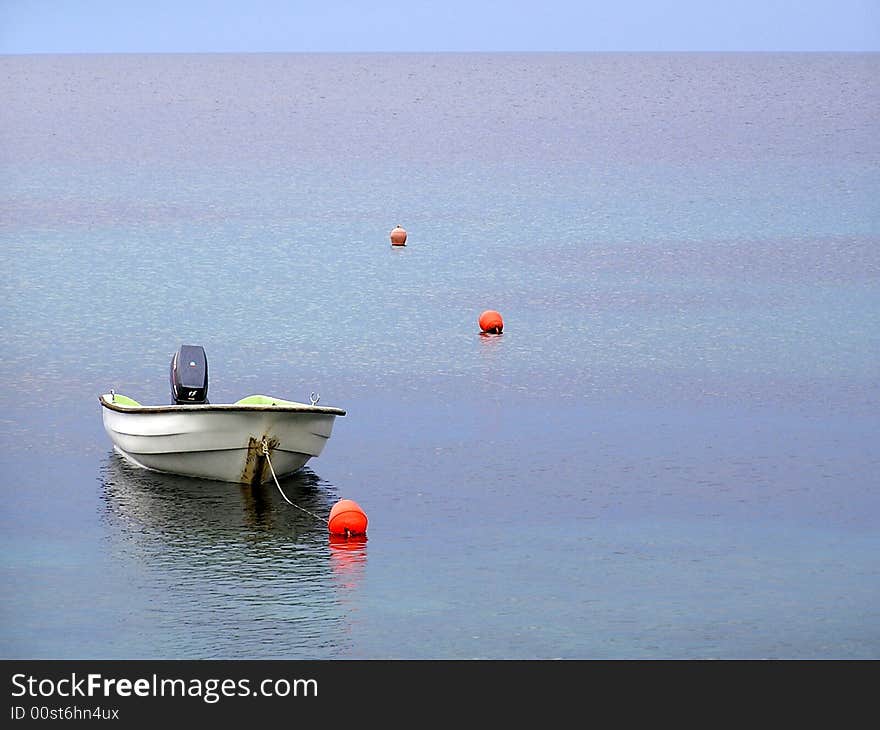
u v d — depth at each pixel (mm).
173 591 37562
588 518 43625
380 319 75250
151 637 34812
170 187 144500
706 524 43094
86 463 49125
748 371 63812
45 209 124000
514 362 65312
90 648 34250
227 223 115938
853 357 66625
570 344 69312
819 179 150500
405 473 48094
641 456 50188
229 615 36094
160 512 43969
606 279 89062
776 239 107188
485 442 51875
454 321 74938
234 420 45562
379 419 55062
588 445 51625
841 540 41750
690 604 37000
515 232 112500
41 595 37219
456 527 42719
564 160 179250
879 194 135875
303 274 90562
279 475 47188
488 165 172750
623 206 129375
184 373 47656
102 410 53188
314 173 162000
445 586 38031
